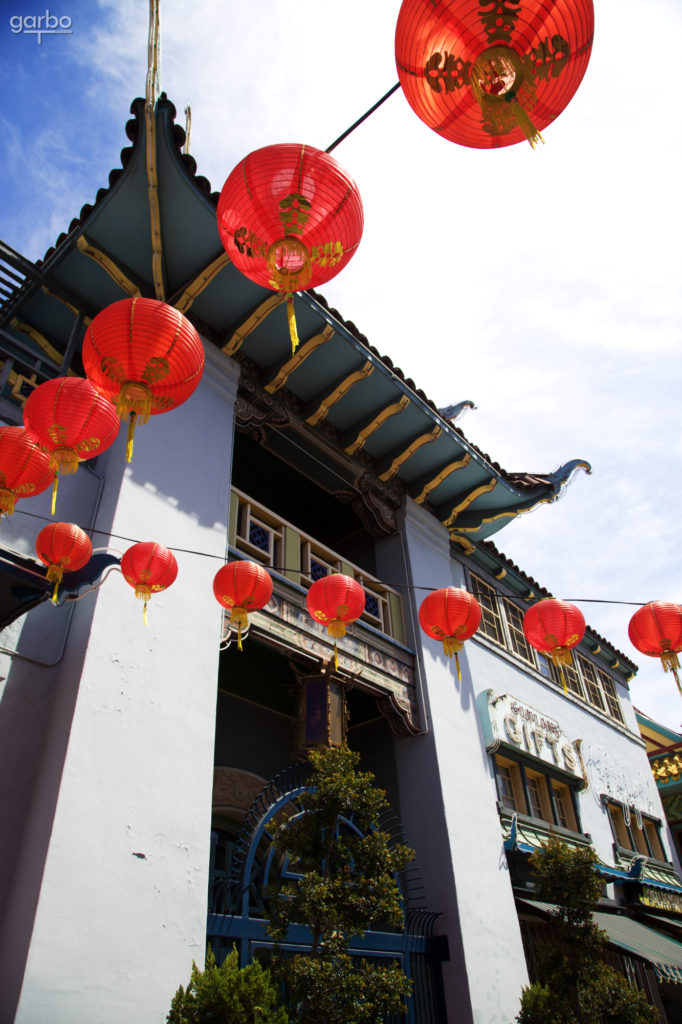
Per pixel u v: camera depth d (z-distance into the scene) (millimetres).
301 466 10797
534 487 12352
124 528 6801
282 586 8656
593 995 7320
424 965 7988
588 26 2660
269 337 9320
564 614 6504
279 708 10547
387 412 10336
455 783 9523
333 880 5824
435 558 11836
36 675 6086
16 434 4801
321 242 3299
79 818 5227
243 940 6203
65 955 4703
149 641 6484
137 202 7621
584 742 14500
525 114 2781
